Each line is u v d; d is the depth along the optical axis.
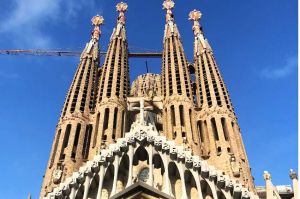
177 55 77.25
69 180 47.66
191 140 59.38
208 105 66.25
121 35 86.56
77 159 58.00
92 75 76.00
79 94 69.19
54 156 58.38
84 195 46.31
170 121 63.56
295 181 47.56
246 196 44.88
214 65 73.94
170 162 49.16
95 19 93.62
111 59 77.88
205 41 82.06
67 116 64.44
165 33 86.94
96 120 64.94
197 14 92.94
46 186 52.72
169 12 94.75
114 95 68.06
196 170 47.47
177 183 49.22
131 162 48.47
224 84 70.00
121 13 95.25
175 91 68.19
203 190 47.78
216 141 60.16
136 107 70.88
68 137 62.03
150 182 46.19
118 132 62.09
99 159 48.88
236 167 54.16
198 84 72.56
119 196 45.25
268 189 46.69
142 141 50.28
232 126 62.50
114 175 47.66
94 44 85.19
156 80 83.69
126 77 75.31
